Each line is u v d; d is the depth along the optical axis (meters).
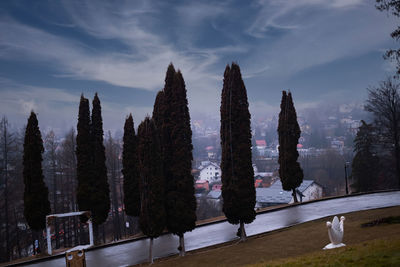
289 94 43.53
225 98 27.53
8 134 45.53
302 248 20.39
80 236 48.56
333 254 14.05
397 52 22.80
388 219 22.89
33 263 25.56
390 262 10.90
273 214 35.94
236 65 27.61
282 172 42.94
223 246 25.39
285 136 42.88
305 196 81.81
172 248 26.58
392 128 50.75
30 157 29.03
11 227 47.41
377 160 57.44
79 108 32.09
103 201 31.67
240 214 25.64
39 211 28.81
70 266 18.98
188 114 26.38
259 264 15.77
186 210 24.45
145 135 24.45
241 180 26.06
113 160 59.25
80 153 31.52
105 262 24.14
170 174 25.25
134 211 35.06
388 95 50.38
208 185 134.62
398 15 21.52
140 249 27.11
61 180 54.62
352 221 27.81
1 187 43.56
